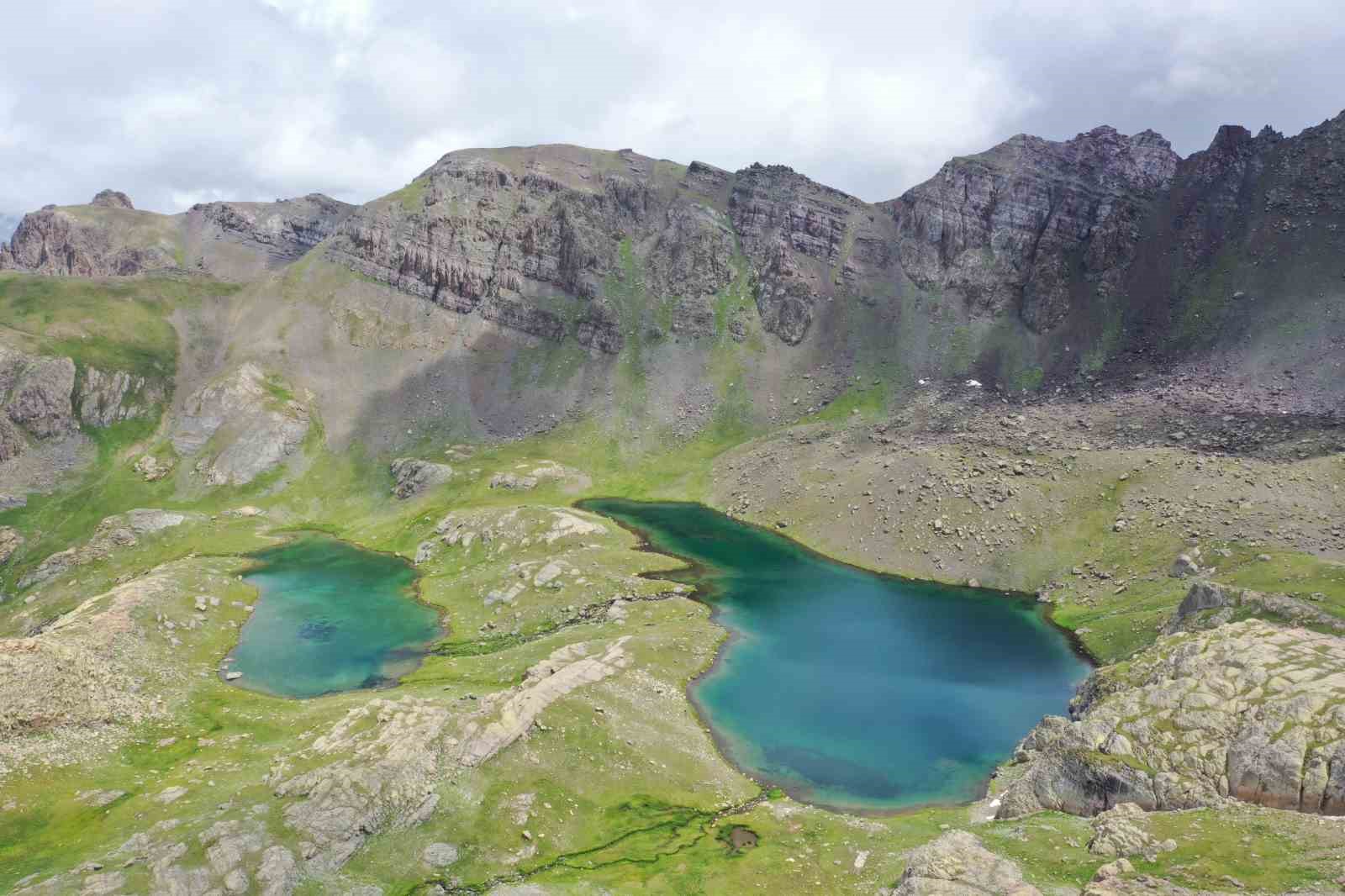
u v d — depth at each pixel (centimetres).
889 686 9344
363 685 9669
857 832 6053
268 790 6184
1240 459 13512
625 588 12588
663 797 6756
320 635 11481
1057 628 11262
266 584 14188
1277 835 4272
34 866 5391
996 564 13438
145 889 5044
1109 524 13175
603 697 8219
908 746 7919
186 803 6153
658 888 5391
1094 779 5612
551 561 13475
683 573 13625
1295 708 5300
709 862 5762
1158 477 13688
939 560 13950
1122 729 5866
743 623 11425
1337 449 13062
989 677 9606
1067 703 8906
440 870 5628
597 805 6556
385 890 5381
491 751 6850
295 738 7519
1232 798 5019
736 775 7294
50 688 7656
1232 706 5625
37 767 6656
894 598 12656
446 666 10031
